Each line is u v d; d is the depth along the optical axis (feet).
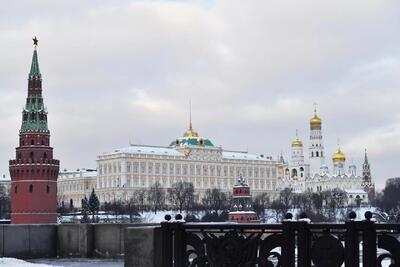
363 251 75.36
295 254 78.69
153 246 90.02
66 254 143.13
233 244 81.71
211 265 82.99
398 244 75.20
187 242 85.25
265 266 80.18
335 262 76.48
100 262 131.23
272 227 80.33
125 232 92.68
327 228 77.36
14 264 115.75
